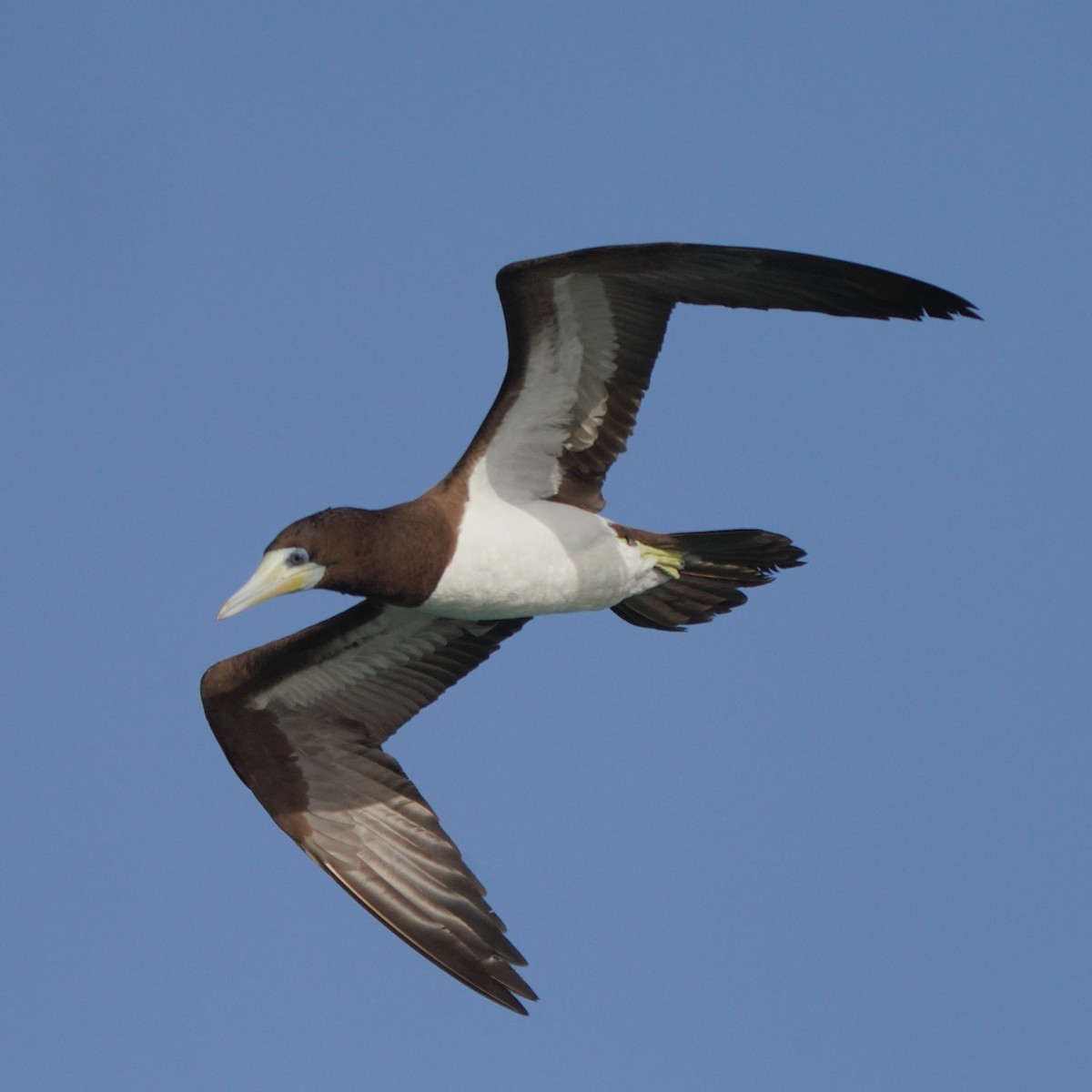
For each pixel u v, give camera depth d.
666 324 15.48
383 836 15.95
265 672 16.30
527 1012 15.04
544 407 15.77
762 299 15.12
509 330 15.34
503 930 15.36
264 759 16.27
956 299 14.45
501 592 15.75
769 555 16.66
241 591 14.87
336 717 16.48
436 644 16.75
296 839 15.95
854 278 14.64
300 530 15.05
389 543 15.20
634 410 15.88
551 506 15.88
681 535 16.44
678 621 17.00
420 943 15.44
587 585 15.98
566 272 14.87
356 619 16.38
